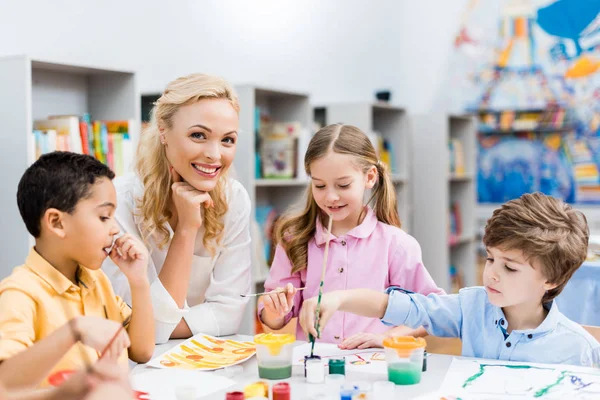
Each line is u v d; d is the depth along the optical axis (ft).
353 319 5.89
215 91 4.99
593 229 16.25
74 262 4.00
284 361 4.07
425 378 4.04
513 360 4.66
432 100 17.85
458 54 17.52
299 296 6.02
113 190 3.91
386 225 6.08
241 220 5.71
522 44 16.88
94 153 8.06
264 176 11.08
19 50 8.50
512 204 4.53
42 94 8.63
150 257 5.48
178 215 5.19
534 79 16.80
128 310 4.49
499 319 4.74
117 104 8.98
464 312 4.89
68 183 3.70
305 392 3.76
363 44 16.55
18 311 3.60
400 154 14.38
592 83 16.24
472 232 16.40
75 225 3.73
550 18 16.56
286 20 13.67
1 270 7.54
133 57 10.18
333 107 13.44
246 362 4.49
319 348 4.84
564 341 4.58
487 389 3.82
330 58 15.23
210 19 11.68
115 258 4.29
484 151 17.44
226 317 5.36
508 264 4.41
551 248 4.33
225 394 3.73
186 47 11.17
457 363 4.37
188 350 4.73
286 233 6.06
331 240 5.93
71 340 3.27
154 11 10.52
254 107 10.67
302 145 11.23
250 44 12.67
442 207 14.96
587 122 16.33
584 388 3.83
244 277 5.66
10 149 7.39
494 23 17.13
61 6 9.04
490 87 17.24
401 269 5.89
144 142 5.49
